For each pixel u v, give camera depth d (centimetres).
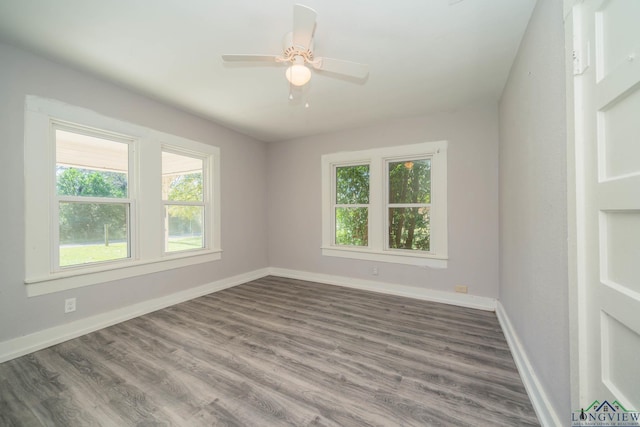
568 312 105
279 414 139
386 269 347
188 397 151
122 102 253
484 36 176
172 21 165
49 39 183
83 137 235
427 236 331
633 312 73
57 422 133
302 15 132
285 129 378
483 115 288
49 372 175
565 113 106
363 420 135
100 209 247
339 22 164
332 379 168
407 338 222
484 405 145
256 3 150
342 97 271
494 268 284
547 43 126
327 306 298
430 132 317
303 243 416
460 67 214
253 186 420
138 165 269
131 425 132
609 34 82
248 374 173
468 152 296
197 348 206
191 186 333
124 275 259
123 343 214
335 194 398
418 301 315
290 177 427
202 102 286
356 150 368
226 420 135
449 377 170
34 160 201
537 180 142
